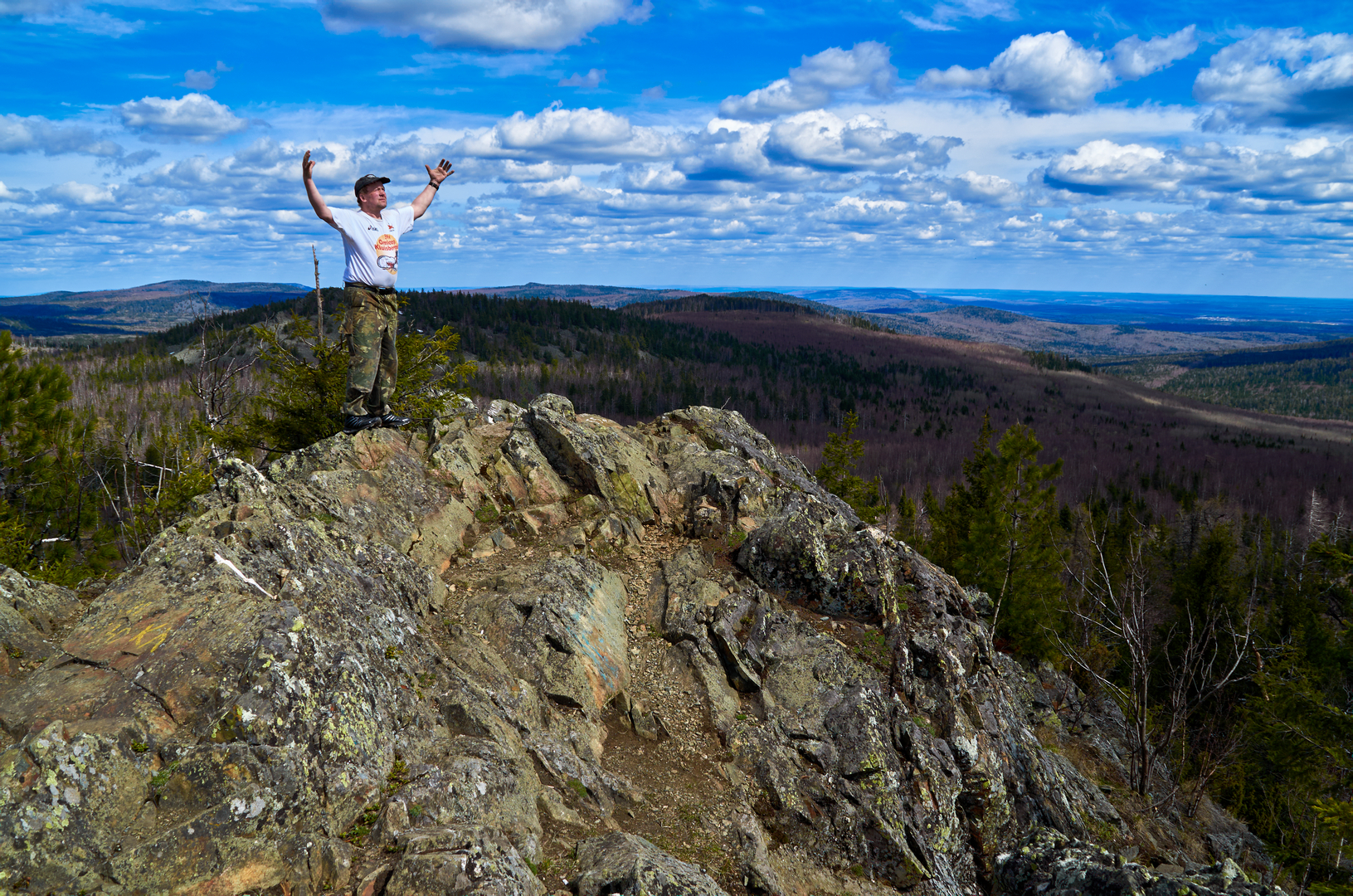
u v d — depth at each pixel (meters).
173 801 4.33
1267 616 37.19
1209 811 19.23
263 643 5.09
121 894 3.88
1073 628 28.91
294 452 9.51
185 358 169.50
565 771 6.78
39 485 19.67
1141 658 17.41
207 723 4.71
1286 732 23.06
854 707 8.78
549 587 8.94
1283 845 19.62
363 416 9.77
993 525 27.64
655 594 10.07
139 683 4.82
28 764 4.08
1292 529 94.19
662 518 11.95
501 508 11.00
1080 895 8.04
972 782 9.45
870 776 8.21
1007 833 9.49
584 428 12.64
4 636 5.18
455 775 5.54
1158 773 19.33
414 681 6.43
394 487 9.61
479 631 8.20
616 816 6.80
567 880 5.44
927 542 39.94
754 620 9.83
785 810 7.62
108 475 23.27
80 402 84.00
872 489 44.94
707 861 6.50
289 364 11.95
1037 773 10.65
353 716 5.28
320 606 6.16
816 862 7.42
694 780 7.66
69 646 5.22
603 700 8.28
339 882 4.51
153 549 6.13
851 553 10.51
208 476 16.75
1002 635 26.83
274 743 4.74
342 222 8.92
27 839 3.84
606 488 11.69
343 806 4.90
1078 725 20.81
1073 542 47.66
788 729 8.53
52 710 4.57
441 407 11.88
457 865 4.50
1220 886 7.91
